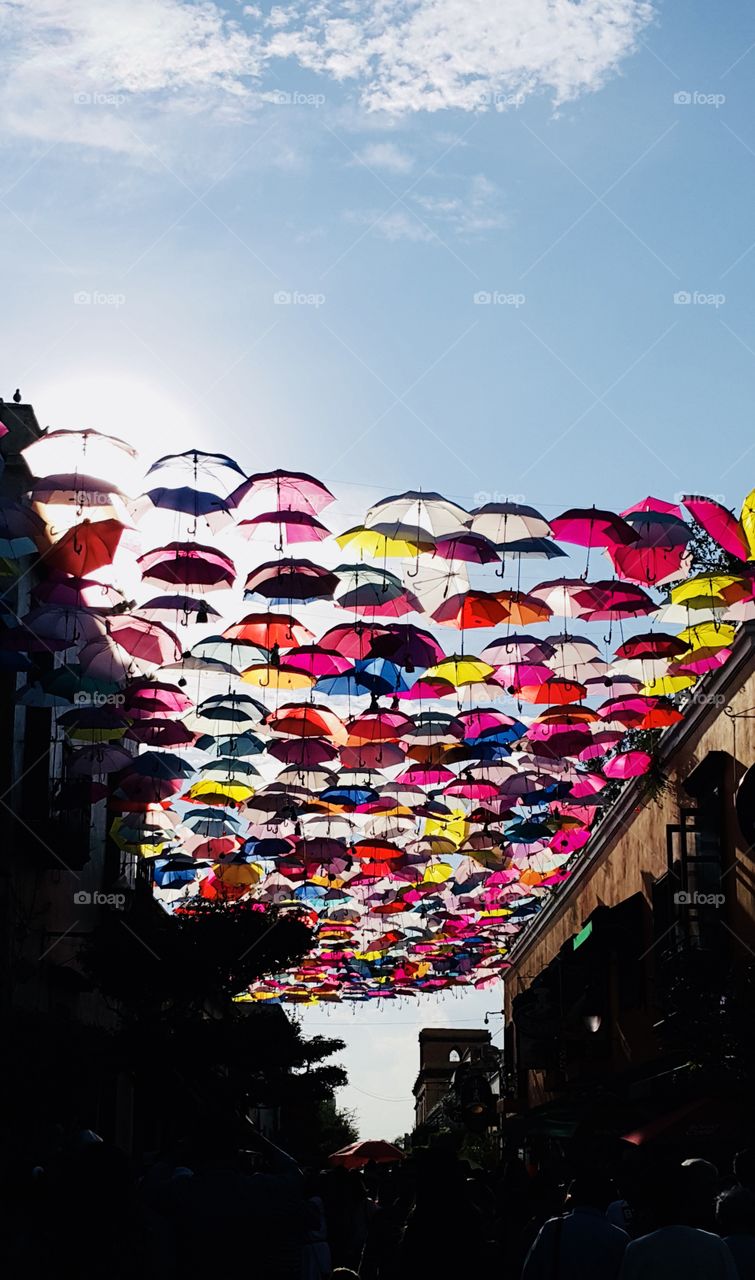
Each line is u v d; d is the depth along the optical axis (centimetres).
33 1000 1847
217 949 1989
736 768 1705
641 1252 526
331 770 1619
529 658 1384
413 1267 586
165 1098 1933
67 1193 445
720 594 1256
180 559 1163
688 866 1881
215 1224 509
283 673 1337
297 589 1167
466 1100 4028
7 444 1666
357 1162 2288
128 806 1628
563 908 3102
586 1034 2597
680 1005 1478
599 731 1559
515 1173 1272
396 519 1158
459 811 1834
